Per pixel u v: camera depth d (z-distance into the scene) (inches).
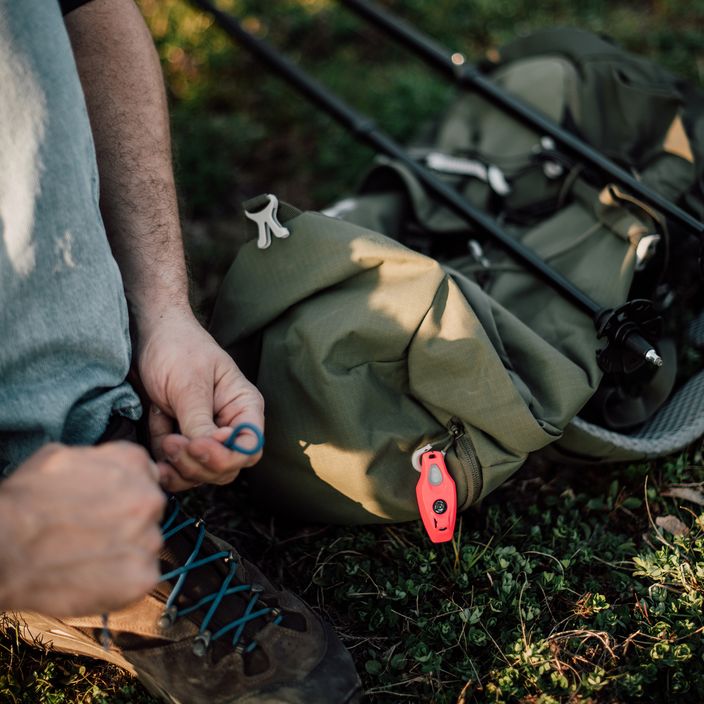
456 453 51.1
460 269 66.6
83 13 52.7
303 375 50.9
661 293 62.4
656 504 57.6
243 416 44.6
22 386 42.2
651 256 58.1
